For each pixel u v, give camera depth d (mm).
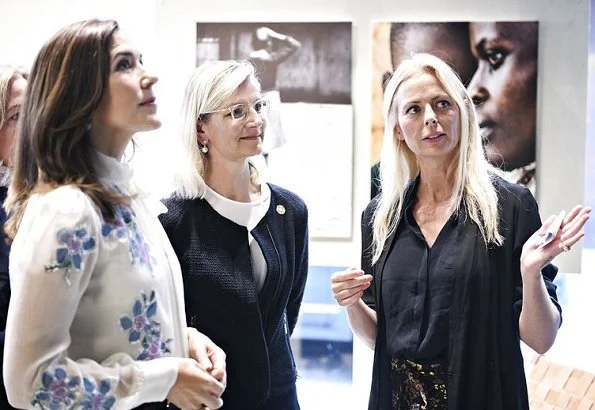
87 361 1218
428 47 2727
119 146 1367
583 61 2676
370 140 2789
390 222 1981
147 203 1457
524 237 1795
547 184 2719
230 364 1831
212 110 1828
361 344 3021
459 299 1782
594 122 2824
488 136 2715
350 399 3062
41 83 1263
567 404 2477
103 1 2908
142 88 1317
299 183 2824
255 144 1839
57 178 1233
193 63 2840
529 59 2686
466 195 1855
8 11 2945
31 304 1141
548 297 1755
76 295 1187
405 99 1865
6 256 1587
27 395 1155
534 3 2689
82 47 1260
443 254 1834
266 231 1904
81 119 1250
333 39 2770
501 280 1792
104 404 1184
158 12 2844
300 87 2793
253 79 1891
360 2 2764
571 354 2963
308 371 3104
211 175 1909
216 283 1813
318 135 2803
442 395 1795
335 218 2830
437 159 1881
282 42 2789
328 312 3066
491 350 1776
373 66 2756
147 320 1300
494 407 1765
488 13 2719
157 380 1245
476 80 2711
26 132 1281
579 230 1599
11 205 1293
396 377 1870
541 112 2705
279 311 1922
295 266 2010
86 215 1195
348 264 2850
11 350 1152
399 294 1880
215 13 2824
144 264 1307
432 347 1794
